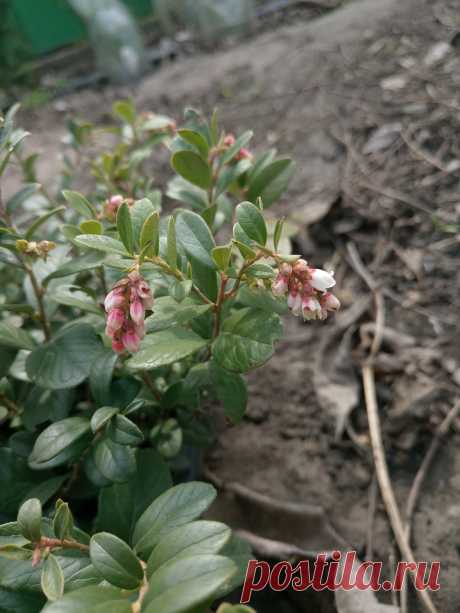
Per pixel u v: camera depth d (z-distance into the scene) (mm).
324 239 266
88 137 249
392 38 407
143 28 640
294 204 290
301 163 321
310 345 230
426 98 332
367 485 186
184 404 153
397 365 211
